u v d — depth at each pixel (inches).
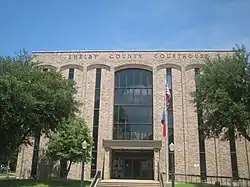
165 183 1152.8
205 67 1161.4
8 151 1105.4
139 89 1576.0
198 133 1457.9
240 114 989.2
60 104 1119.0
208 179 1392.7
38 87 1065.5
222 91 1035.9
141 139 1497.3
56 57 1624.0
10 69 1088.2
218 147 1430.9
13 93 989.2
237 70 1052.5
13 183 1090.7
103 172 1380.4
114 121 1533.0
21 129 1127.6
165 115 1203.2
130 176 1492.4
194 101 1173.7
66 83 1217.4
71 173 1439.5
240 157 1411.2
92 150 1471.5
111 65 1601.9
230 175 1393.9
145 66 1589.6
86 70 1598.2
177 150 1439.5
